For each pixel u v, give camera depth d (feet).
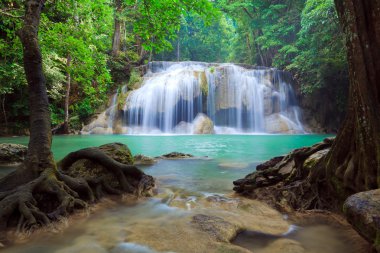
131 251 9.37
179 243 9.82
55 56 58.95
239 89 88.94
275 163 19.70
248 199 16.19
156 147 47.01
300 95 94.22
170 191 17.89
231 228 11.05
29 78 15.16
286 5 104.88
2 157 28.50
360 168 11.51
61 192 13.15
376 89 10.90
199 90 86.38
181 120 86.33
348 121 12.85
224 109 87.66
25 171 13.94
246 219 12.53
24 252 9.57
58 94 68.08
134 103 82.53
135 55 112.68
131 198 15.96
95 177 16.65
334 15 67.15
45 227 11.28
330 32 77.30
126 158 20.21
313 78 84.94
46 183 13.24
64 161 17.88
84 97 83.41
